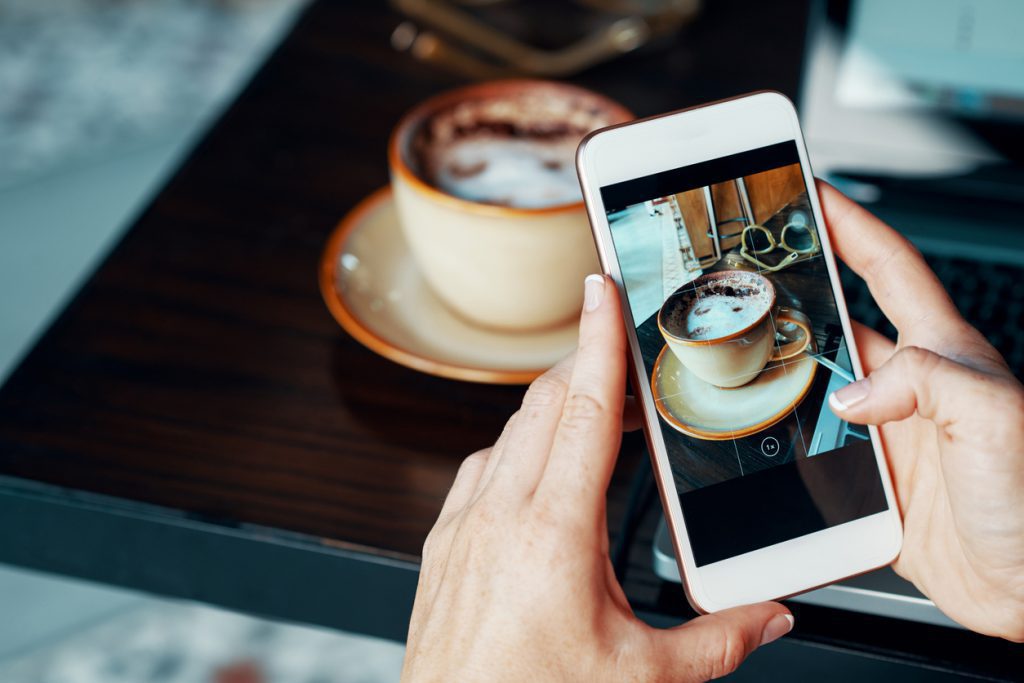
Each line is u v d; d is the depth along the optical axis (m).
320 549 0.53
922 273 0.48
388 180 0.79
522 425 0.44
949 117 0.75
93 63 2.21
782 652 0.49
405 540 0.54
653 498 0.55
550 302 0.59
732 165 0.47
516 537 0.41
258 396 0.62
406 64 0.92
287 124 0.85
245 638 1.25
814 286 0.47
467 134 0.64
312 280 0.70
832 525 0.47
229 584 0.57
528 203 0.58
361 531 0.54
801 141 0.48
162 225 0.75
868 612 0.48
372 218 0.68
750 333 0.46
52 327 0.66
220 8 2.40
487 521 0.42
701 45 0.92
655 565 0.49
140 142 1.98
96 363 0.64
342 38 0.95
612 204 0.46
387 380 0.63
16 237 1.76
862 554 0.47
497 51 0.93
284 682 1.20
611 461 0.41
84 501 0.56
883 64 0.75
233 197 0.77
